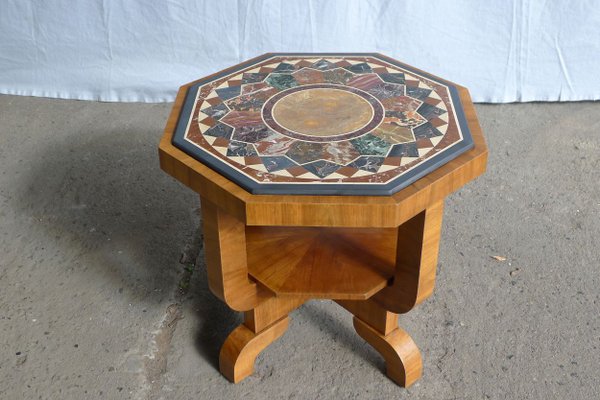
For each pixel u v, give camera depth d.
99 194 2.79
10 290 2.38
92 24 3.34
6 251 2.53
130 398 2.07
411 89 2.01
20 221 2.66
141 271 2.46
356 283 1.90
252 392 2.08
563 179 2.89
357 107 1.93
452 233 2.62
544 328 2.26
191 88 2.03
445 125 1.84
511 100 3.38
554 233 2.62
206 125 1.85
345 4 3.28
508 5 3.26
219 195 1.65
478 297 2.37
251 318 2.04
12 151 3.01
